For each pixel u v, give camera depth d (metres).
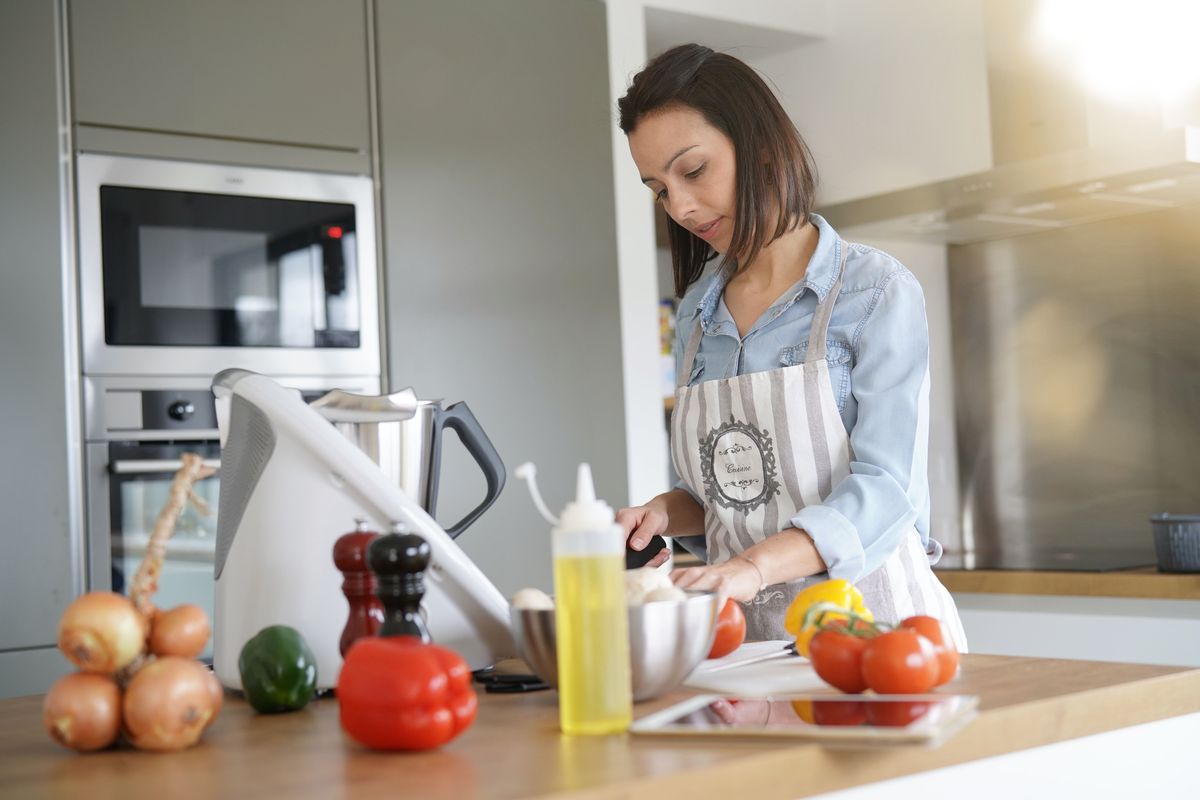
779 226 1.56
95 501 2.46
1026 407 3.58
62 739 0.95
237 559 1.22
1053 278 3.50
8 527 2.37
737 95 1.54
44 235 2.43
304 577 1.20
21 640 2.37
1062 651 2.71
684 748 0.87
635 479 3.19
